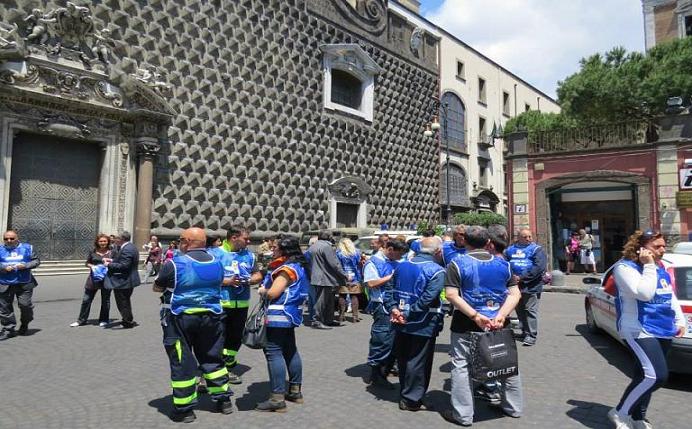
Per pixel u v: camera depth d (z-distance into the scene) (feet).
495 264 16.62
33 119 58.23
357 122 98.32
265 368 22.99
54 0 59.93
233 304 20.81
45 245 60.49
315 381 20.90
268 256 54.44
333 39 95.09
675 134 62.39
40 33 57.52
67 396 18.51
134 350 25.94
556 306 44.65
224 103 75.66
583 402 18.26
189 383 16.20
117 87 64.13
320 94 91.66
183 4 71.87
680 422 16.37
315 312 34.22
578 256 72.28
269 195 81.25
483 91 141.08
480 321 15.84
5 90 55.11
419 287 17.35
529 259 28.48
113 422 15.90
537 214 71.00
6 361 23.57
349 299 40.88
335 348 27.37
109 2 64.13
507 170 74.02
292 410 17.34
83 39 61.36
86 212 64.03
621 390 19.74
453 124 127.24
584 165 68.03
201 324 16.62
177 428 15.51
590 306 31.58
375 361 20.12
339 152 94.12
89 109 61.62
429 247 18.29
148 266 59.00
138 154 65.98
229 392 17.11
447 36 126.72
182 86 70.69
